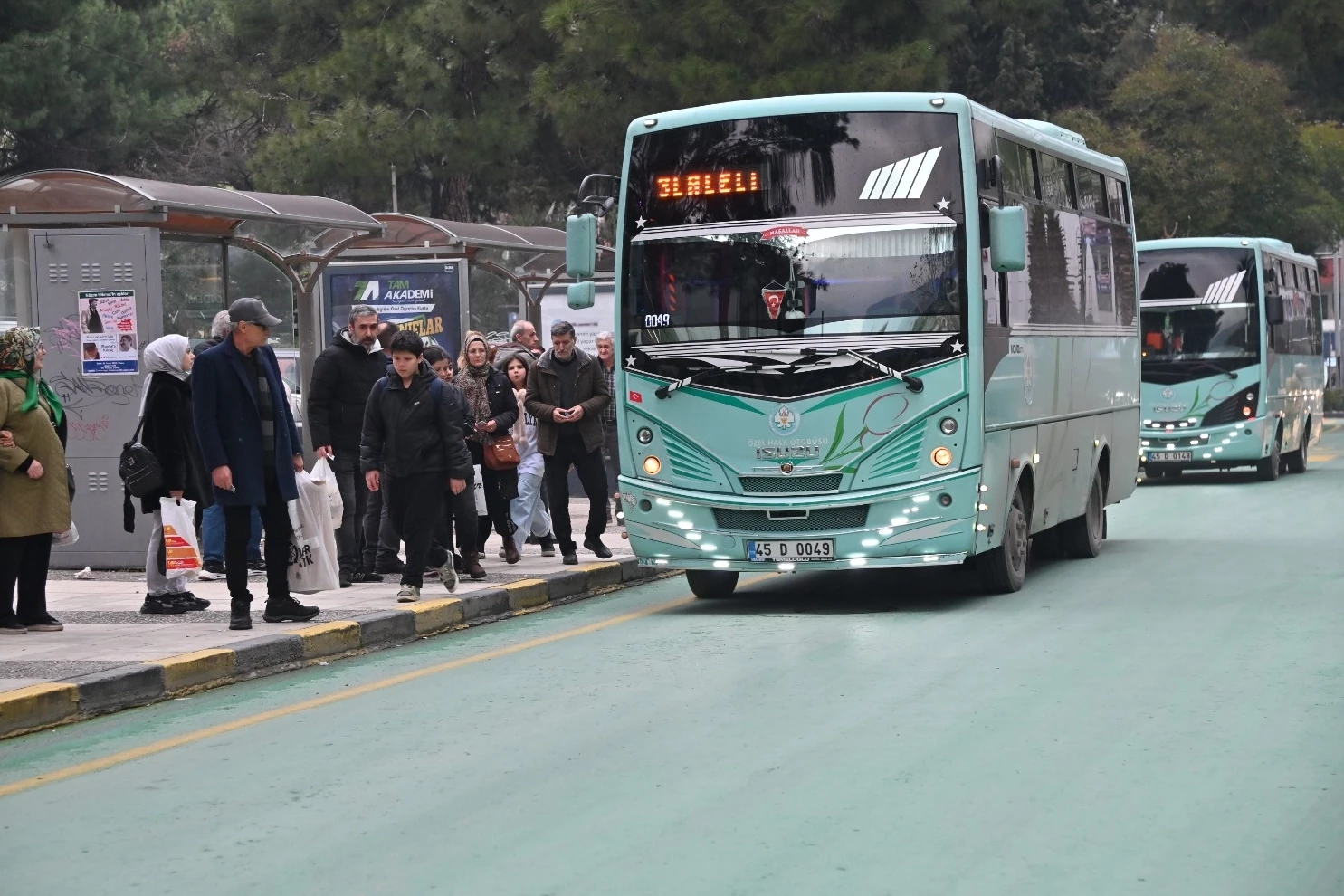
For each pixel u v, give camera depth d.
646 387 17.05
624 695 12.23
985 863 7.80
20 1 49.09
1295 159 60.12
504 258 29.38
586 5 38.25
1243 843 8.09
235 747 10.84
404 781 9.68
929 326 16.38
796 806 8.87
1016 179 18.36
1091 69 64.56
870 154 16.62
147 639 14.33
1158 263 35.53
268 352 15.10
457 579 18.58
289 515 15.15
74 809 9.28
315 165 43.62
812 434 16.53
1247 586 17.92
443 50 43.91
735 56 37.69
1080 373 20.91
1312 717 10.95
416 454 16.44
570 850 8.14
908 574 20.47
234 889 7.63
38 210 20.55
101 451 20.92
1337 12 56.09
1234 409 35.06
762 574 20.88
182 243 21.80
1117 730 10.61
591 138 40.97
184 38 56.41
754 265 16.75
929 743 10.33
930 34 38.25
